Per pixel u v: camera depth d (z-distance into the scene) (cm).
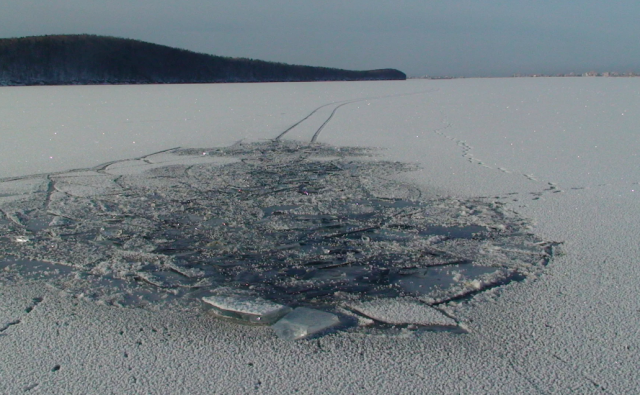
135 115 1139
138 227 353
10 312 233
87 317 228
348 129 874
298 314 227
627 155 573
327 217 373
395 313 230
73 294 252
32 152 642
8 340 209
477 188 445
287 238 331
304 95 1966
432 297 245
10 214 380
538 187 443
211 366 189
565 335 206
